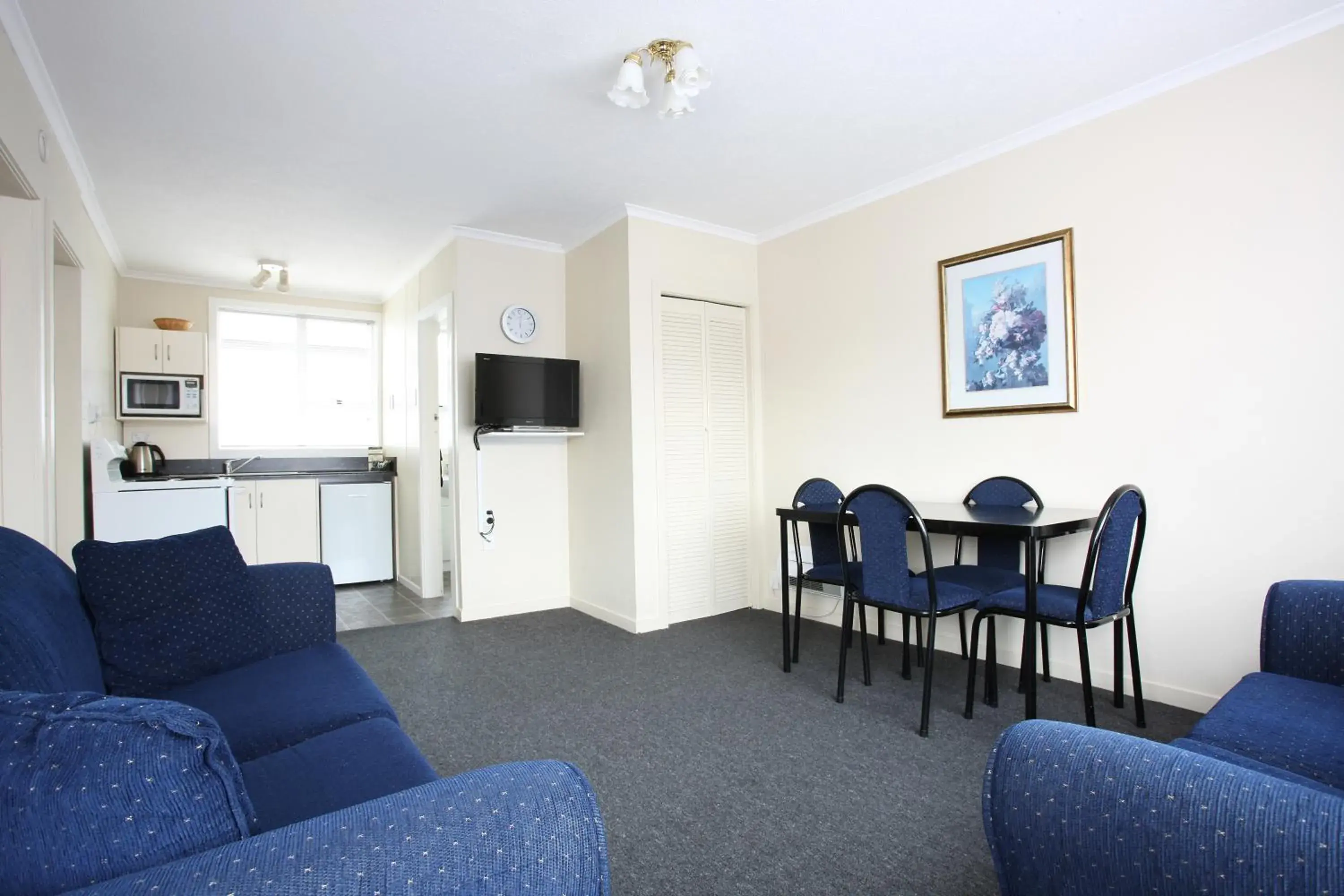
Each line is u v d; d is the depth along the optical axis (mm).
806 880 1520
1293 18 2133
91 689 1398
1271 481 2256
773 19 2092
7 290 2236
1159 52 2311
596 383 4035
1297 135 2189
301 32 2107
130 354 4531
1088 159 2680
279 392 5445
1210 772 654
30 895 539
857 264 3594
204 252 4352
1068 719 2375
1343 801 594
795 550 3678
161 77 2338
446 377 4559
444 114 2641
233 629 1828
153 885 523
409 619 4074
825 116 2707
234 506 4074
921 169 3223
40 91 2291
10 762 562
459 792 671
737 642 3459
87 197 3246
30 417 2256
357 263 4621
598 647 3381
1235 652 2332
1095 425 2674
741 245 4172
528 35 2152
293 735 1386
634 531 3703
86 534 3549
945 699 2605
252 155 2955
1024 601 2309
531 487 4223
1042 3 2033
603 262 3947
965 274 3086
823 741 2242
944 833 1700
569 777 724
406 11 2021
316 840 587
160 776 584
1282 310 2229
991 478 2963
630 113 2658
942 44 2234
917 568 3328
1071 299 2723
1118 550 2174
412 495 4969
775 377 4109
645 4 2008
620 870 1564
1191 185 2416
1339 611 1555
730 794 1909
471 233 4004
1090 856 693
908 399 3350
